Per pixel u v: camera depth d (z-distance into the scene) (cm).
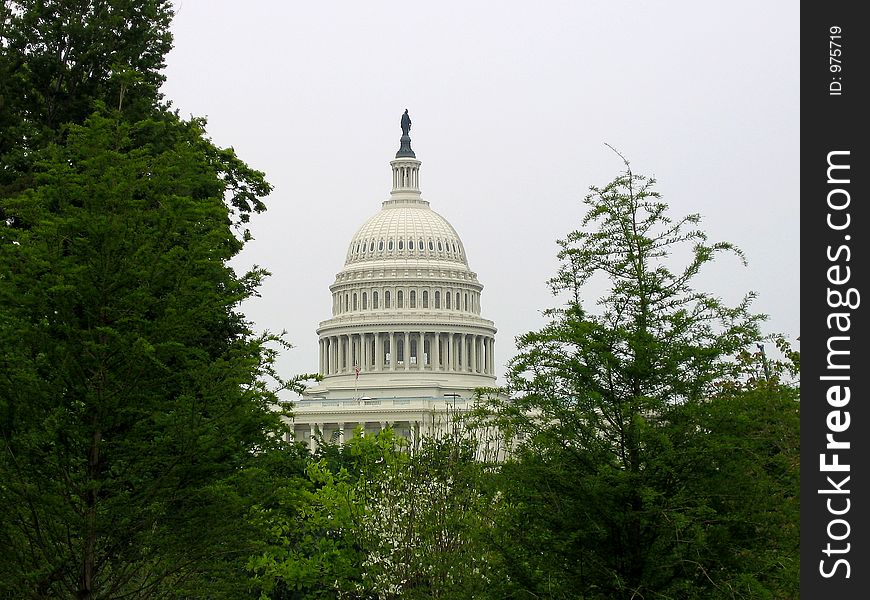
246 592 4581
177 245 4388
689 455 3850
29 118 6825
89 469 4159
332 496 6781
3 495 4062
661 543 3878
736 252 4134
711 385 4050
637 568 3919
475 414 4278
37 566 4119
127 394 4119
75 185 4281
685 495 3875
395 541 6431
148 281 4225
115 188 4266
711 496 3900
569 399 4084
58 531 4128
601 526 3897
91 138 4462
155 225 4384
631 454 3944
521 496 3997
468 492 5838
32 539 4094
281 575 6700
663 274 4106
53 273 4128
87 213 4191
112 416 4131
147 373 4184
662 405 3941
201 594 4322
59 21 6888
